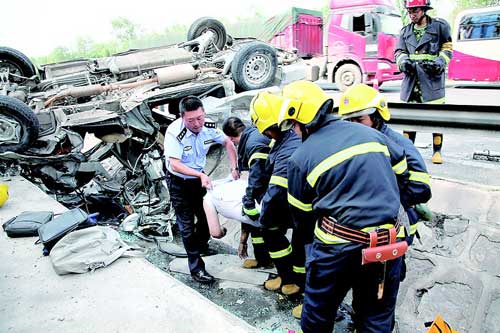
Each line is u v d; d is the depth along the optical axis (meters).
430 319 2.86
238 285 3.21
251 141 2.71
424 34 4.21
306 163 1.84
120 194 4.94
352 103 2.26
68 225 2.79
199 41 6.28
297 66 6.32
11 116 4.16
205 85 5.07
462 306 2.93
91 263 2.51
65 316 2.11
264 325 2.73
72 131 4.46
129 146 4.83
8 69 5.52
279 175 2.33
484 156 5.07
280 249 2.87
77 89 4.89
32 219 3.09
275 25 15.28
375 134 1.87
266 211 2.46
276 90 5.44
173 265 3.65
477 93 10.73
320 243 1.88
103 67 5.44
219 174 4.89
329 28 12.24
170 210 4.53
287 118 1.87
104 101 4.78
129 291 2.29
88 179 4.84
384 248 1.73
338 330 2.64
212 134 3.28
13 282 2.44
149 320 2.06
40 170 4.50
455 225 3.60
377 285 1.88
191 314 2.08
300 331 2.42
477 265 3.20
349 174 1.75
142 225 4.32
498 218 3.52
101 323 2.05
